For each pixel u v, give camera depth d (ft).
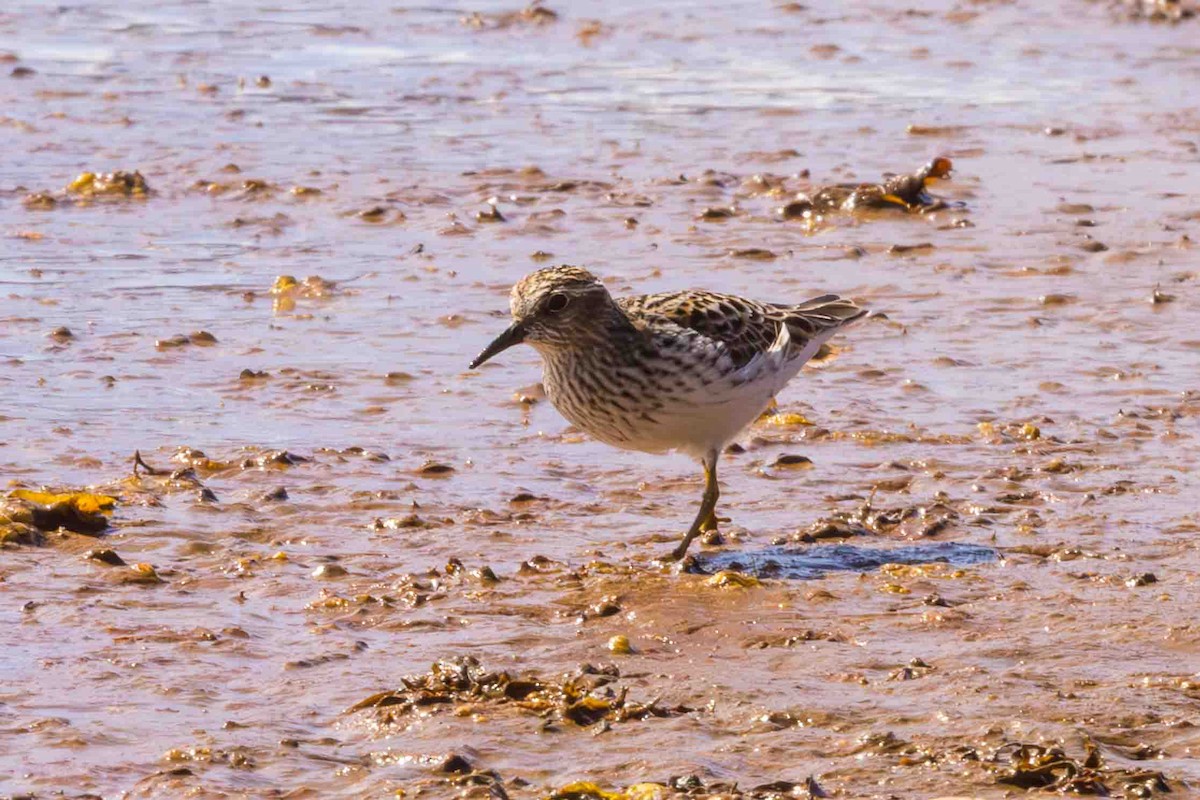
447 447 44.27
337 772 26.32
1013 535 38.19
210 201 72.02
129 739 27.30
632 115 90.89
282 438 44.52
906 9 123.44
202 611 32.91
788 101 94.84
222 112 89.40
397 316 56.29
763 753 27.12
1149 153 83.10
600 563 36.09
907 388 49.47
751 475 42.60
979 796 25.61
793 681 29.89
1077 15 121.49
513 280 60.85
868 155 82.33
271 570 35.37
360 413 46.91
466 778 25.89
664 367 36.63
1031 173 79.00
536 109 92.07
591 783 25.70
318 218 69.56
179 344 52.42
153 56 104.17
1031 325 56.03
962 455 43.86
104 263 62.28
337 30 114.21
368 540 37.50
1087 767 26.30
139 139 82.74
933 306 58.23
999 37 114.32
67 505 37.45
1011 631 32.30
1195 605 33.50
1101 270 63.10
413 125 87.71
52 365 50.14
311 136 84.58
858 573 35.88
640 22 118.32
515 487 41.45
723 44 111.65
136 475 40.73
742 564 36.40
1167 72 103.55
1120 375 50.62
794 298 58.85
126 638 31.37
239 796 25.36
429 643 31.65
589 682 29.58
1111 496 40.68
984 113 92.07
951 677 29.96
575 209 71.56
